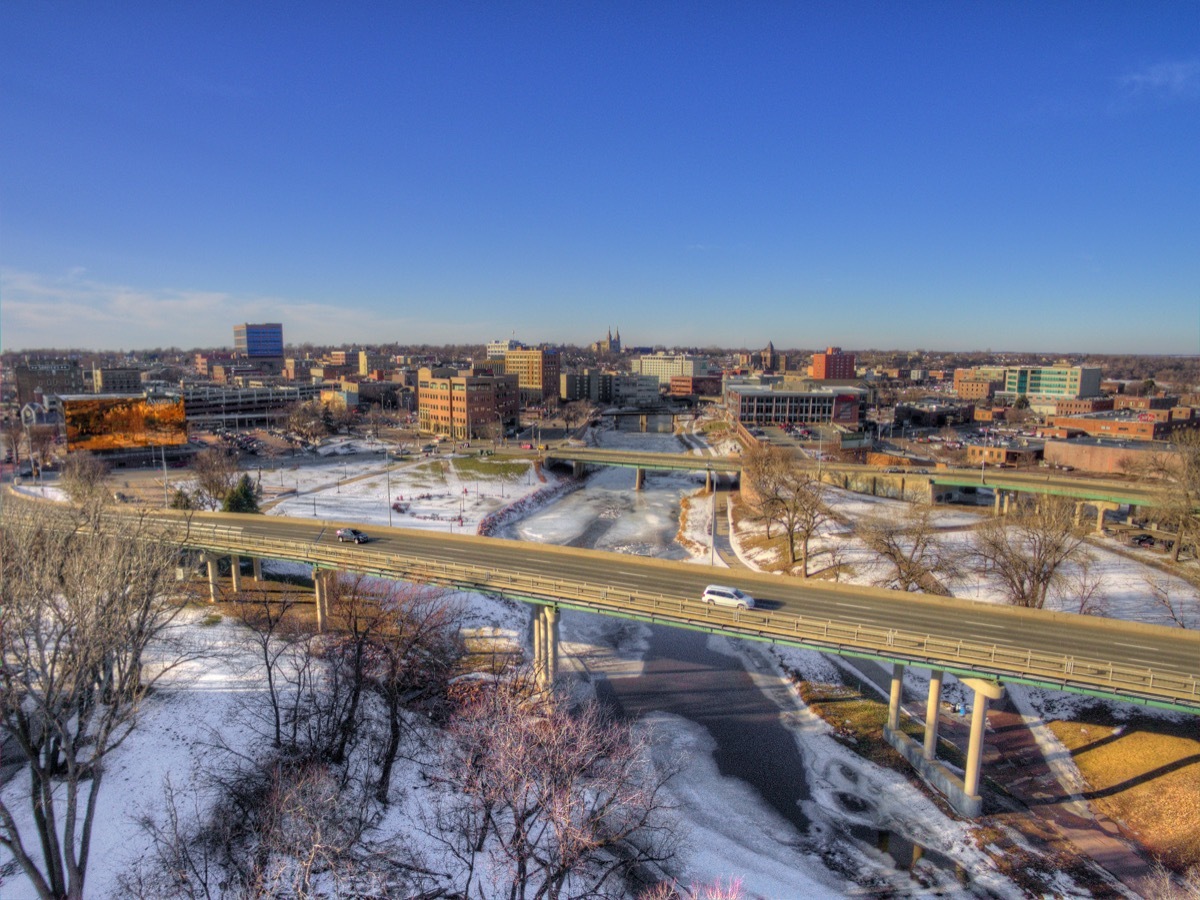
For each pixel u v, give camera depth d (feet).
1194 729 171.32
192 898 115.03
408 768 164.86
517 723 133.69
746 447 565.94
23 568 120.16
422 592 232.12
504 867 130.72
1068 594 244.22
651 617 166.61
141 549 145.89
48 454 517.55
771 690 210.18
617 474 600.39
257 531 255.09
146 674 187.21
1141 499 333.01
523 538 384.06
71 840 112.06
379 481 496.23
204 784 151.94
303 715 171.94
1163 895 125.29
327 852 123.75
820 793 161.17
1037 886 131.54
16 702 111.14
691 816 152.15
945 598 181.16
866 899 129.80
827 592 187.32
